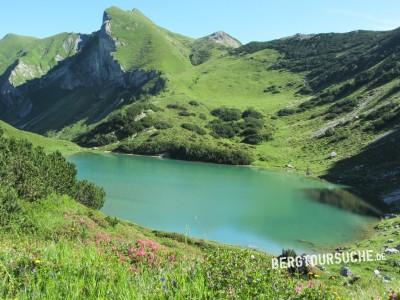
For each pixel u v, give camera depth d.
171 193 101.69
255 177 137.88
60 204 33.72
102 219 35.78
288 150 181.25
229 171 152.00
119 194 96.56
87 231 27.08
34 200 31.02
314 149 172.75
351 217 83.50
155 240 40.28
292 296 7.64
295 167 156.38
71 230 24.80
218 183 122.38
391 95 189.00
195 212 82.19
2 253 8.56
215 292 7.04
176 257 13.62
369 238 64.69
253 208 88.88
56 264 8.01
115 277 7.58
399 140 138.88
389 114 166.25
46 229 23.95
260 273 8.05
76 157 179.00
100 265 8.09
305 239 67.12
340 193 109.88
